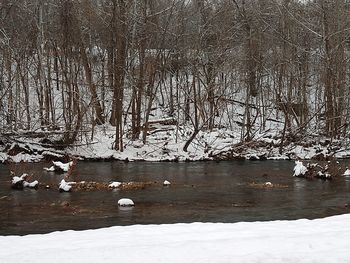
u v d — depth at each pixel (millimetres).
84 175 21766
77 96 29625
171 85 36250
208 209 14781
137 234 9352
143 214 13938
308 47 34219
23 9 30016
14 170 22516
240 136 31844
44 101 32875
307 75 36406
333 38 31656
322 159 28203
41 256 7527
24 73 30672
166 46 33938
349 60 32438
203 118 30094
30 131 27266
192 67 33750
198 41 34062
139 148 28703
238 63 35688
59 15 30828
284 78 35094
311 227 9766
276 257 7098
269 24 35438
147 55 31031
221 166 25781
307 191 18109
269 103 36781
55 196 16672
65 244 8508
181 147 29156
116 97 27906
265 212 14375
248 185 19516
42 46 30250
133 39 29109
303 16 34844
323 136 31172
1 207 14797
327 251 7512
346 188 18812
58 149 27344
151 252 7617
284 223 10438
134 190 18156
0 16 29375
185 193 17594
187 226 10250
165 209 14711
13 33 29953
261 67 34469
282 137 29234
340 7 32812
